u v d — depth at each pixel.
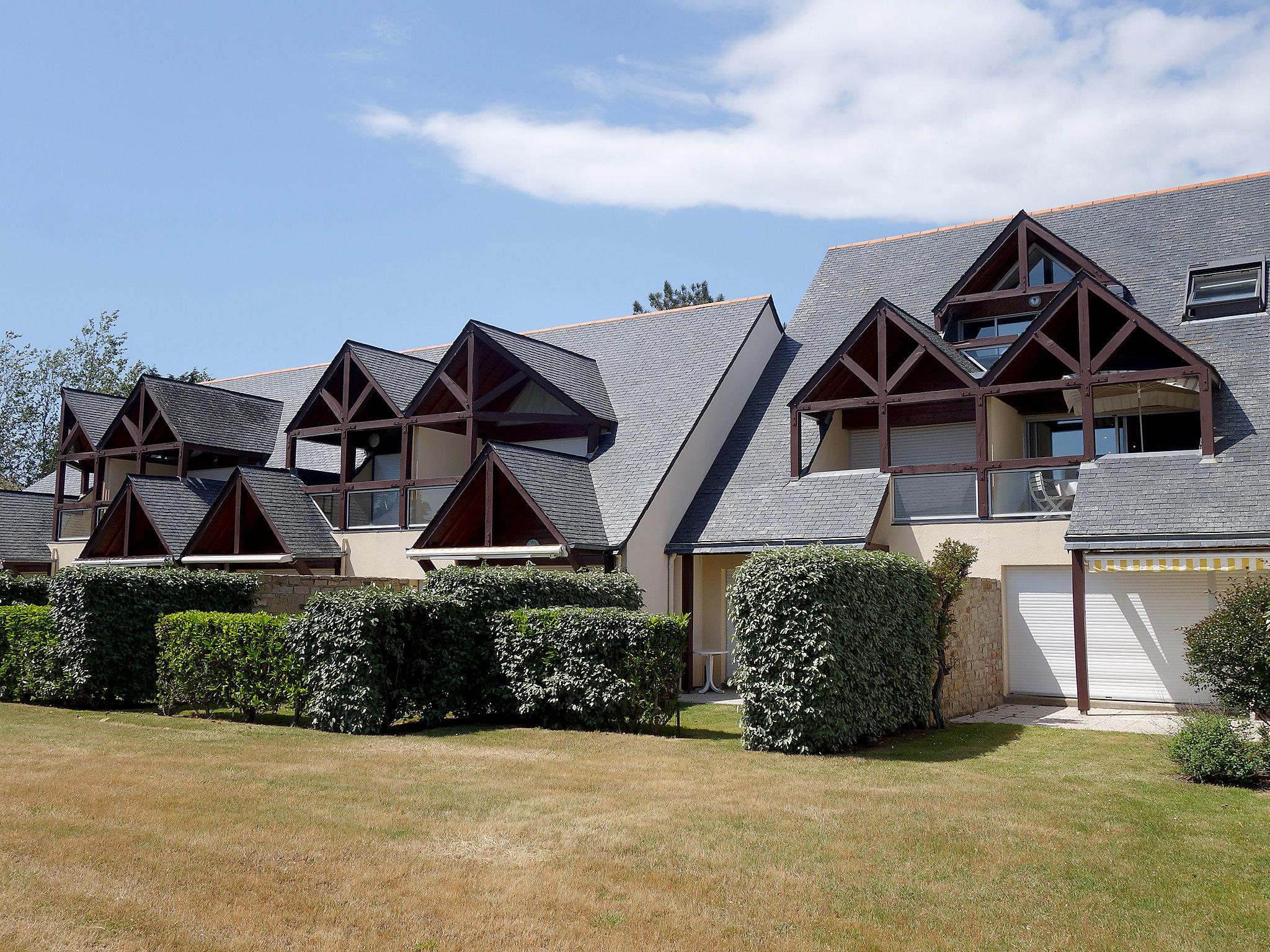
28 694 21.17
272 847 9.55
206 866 8.98
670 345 32.22
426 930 7.59
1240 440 21.48
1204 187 28.45
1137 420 24.16
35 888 8.34
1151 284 26.06
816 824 10.62
